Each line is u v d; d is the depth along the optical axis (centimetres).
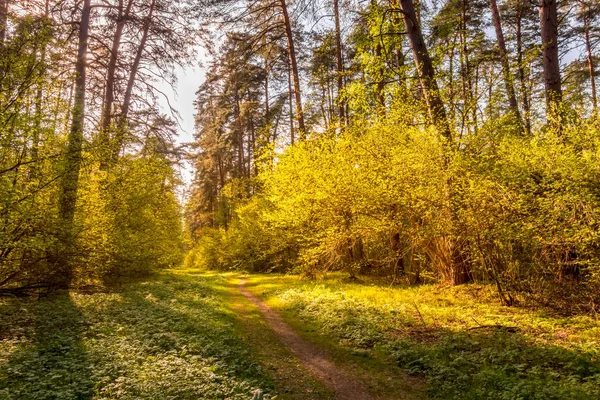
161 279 1998
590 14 2097
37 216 938
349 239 1667
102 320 921
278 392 600
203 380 576
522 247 1042
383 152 1391
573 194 843
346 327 937
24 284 1184
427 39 1750
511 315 921
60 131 1127
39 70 914
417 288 1400
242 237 2873
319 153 1700
